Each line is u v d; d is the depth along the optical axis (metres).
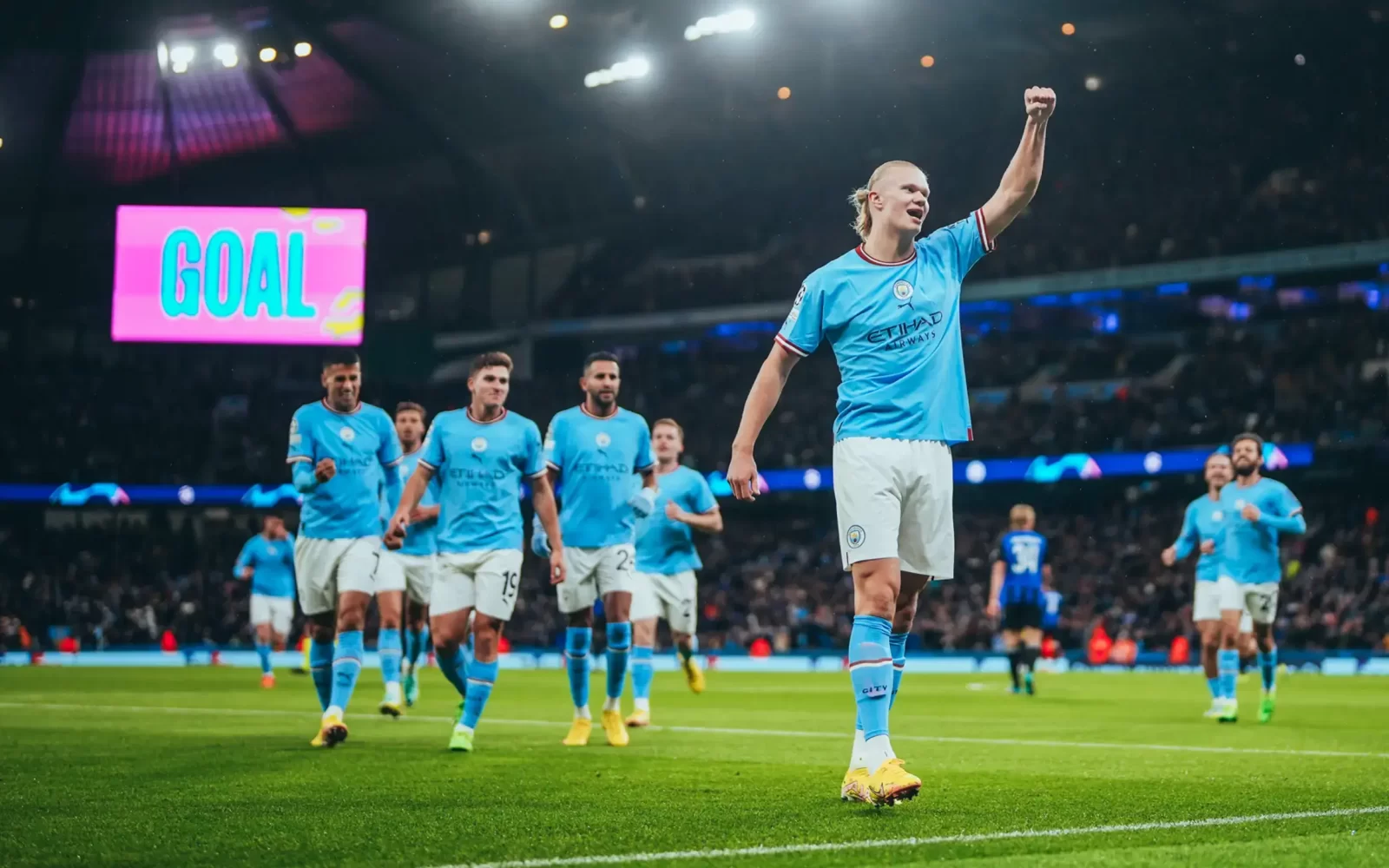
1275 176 36.06
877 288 5.07
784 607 33.22
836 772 6.43
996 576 16.73
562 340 42.12
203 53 34.03
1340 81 35.44
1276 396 32.97
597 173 40.56
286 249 33.25
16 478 37.19
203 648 31.83
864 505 4.93
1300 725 10.59
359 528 8.30
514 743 8.34
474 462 7.75
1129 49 35.06
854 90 37.91
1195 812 4.81
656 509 11.64
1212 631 12.45
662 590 11.71
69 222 39.38
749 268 39.78
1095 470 31.89
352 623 8.05
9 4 31.61
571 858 3.73
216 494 36.78
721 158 41.25
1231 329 36.50
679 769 6.55
